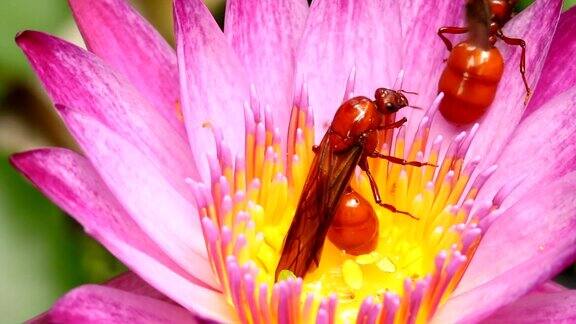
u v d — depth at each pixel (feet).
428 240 0.48
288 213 0.49
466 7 0.47
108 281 0.46
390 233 0.49
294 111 0.49
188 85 0.47
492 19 0.48
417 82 0.50
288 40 0.50
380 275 0.48
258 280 0.47
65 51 0.46
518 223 0.45
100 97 0.46
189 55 0.47
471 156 0.48
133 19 0.50
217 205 0.45
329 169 0.45
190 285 0.44
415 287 0.42
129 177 0.44
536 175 0.47
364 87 0.50
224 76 0.49
